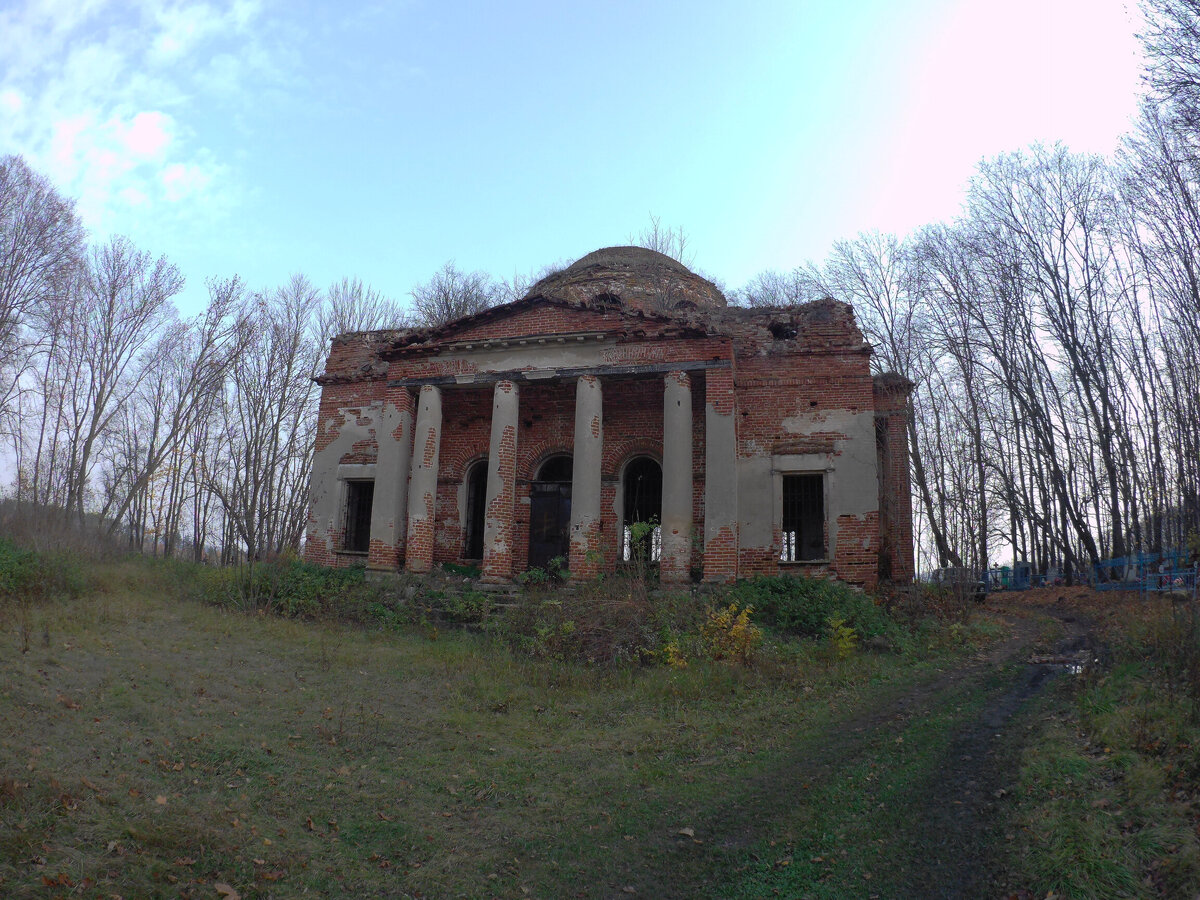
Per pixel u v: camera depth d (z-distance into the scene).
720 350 19.88
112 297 36.25
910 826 7.53
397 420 21.98
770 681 13.52
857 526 19.97
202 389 37.06
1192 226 24.86
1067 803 7.31
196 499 39.16
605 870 7.16
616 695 13.09
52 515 25.91
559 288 28.08
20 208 32.09
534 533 22.31
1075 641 16.59
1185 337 25.95
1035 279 31.11
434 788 9.11
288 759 9.58
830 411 20.88
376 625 17.89
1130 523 29.78
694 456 20.92
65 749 8.70
